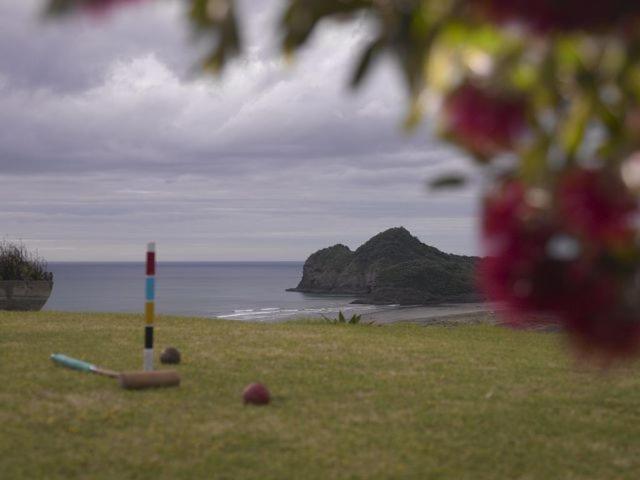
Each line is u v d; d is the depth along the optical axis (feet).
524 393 22.04
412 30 4.30
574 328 4.38
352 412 18.97
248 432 16.71
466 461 15.23
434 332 39.45
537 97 4.49
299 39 4.54
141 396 19.86
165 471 14.01
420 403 20.22
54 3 3.73
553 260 4.30
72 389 20.42
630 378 24.59
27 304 47.96
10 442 15.37
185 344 29.99
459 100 4.38
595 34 4.21
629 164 4.38
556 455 15.94
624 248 4.22
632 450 16.57
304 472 14.14
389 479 13.91
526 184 4.45
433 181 4.68
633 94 4.59
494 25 4.18
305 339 32.86
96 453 14.92
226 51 4.42
